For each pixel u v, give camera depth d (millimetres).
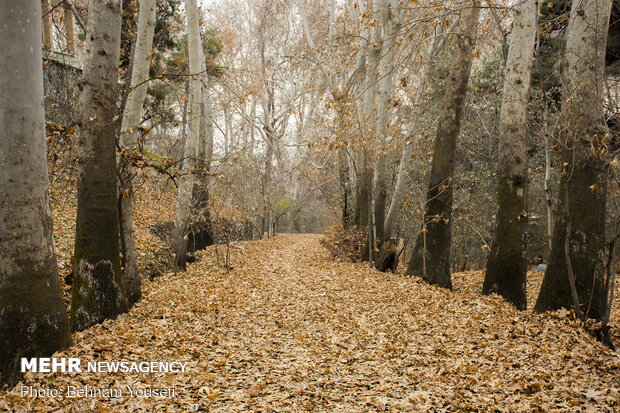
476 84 18734
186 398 4258
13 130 4359
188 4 11164
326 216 35531
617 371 5043
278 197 31531
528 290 12203
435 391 4527
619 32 11984
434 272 11141
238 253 18266
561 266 7109
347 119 13906
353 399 4430
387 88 14164
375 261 15055
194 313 7770
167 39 20531
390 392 4578
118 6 6469
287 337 6926
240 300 9375
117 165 7797
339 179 21328
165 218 16922
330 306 9062
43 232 4664
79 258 6516
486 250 9680
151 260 12227
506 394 4367
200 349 5859
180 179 11945
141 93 8328
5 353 4371
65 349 4789
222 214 16328
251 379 4977
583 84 6969
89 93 6414
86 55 6402
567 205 6586
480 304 8203
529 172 15930
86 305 6434
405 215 18234
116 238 6820
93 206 6500
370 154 15906
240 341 6496
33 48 4402
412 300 9062
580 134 6988
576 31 7109
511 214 9016
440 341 6383
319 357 5863
